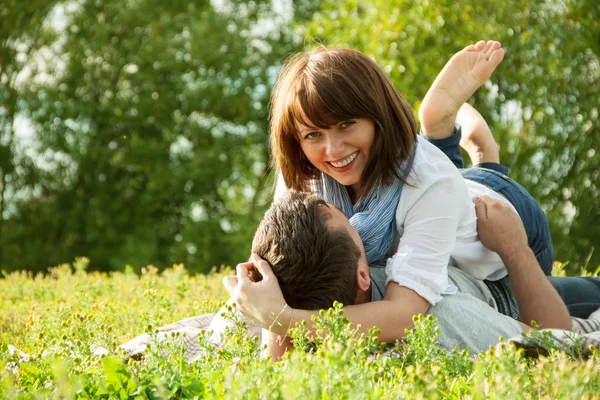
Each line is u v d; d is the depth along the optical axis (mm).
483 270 3238
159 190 18391
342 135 2883
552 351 2316
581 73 12469
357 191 3086
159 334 3164
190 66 18609
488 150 4059
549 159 12438
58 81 18312
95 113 18344
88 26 18438
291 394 1849
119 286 5387
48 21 18438
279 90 2998
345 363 1988
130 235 18469
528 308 3057
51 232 18594
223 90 18453
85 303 4426
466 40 11562
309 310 2617
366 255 2980
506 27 11805
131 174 18938
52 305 4109
